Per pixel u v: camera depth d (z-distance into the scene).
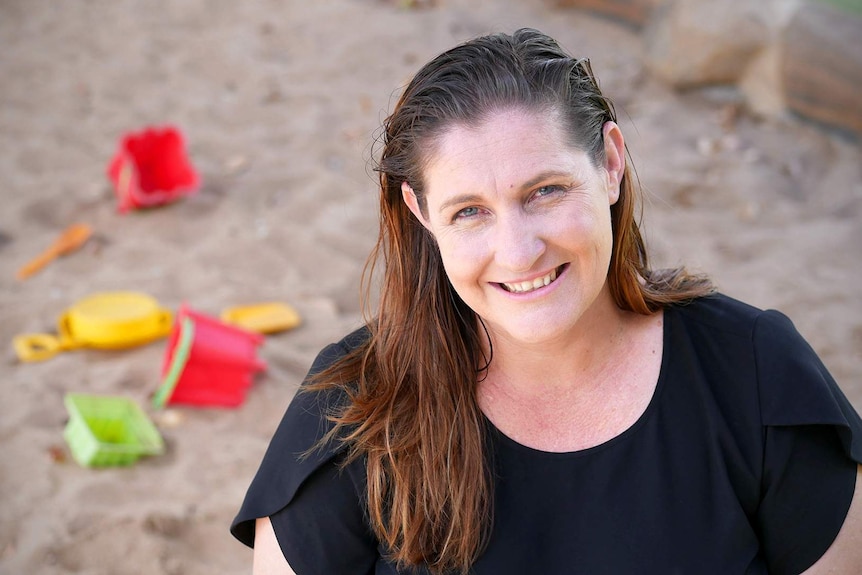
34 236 5.90
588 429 2.05
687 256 5.66
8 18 8.74
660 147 6.70
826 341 4.96
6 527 3.82
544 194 1.85
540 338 1.92
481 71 1.85
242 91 7.56
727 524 1.97
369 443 2.05
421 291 2.06
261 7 8.84
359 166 6.62
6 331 5.05
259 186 6.40
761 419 1.98
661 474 2.00
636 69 7.61
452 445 2.03
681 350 2.07
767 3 7.12
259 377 4.71
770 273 5.54
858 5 7.00
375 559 2.14
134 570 3.63
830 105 6.83
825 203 6.25
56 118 7.20
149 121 7.17
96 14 8.80
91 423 4.36
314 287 5.44
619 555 1.98
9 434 4.32
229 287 5.42
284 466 2.09
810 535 1.99
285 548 2.09
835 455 1.98
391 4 8.73
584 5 8.32
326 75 7.73
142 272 5.56
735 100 7.20
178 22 8.62
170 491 4.03
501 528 2.02
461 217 1.89
